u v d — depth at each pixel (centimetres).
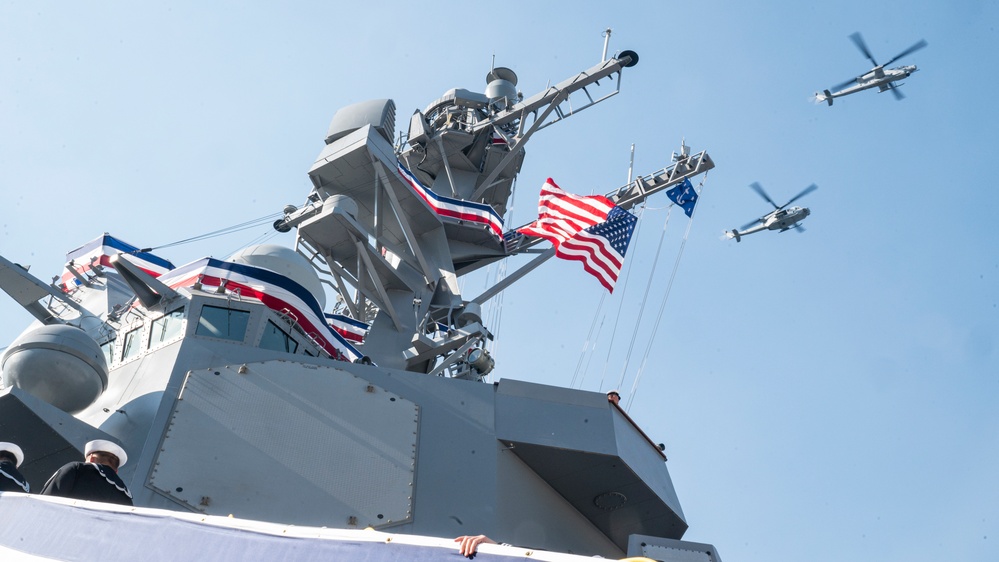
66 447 1095
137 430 1144
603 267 1720
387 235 1755
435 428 1206
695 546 779
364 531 473
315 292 1559
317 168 1658
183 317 1295
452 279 1695
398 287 1669
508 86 2034
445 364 1492
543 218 1811
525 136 1944
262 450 1116
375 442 1162
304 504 1084
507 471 1217
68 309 1605
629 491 1285
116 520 535
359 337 1895
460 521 1123
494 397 1265
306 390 1192
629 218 1769
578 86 1936
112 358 1345
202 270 1411
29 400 1067
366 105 1714
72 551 532
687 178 1925
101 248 1725
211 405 1147
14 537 559
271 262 1515
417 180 1736
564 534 1270
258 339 1298
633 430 1338
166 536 513
